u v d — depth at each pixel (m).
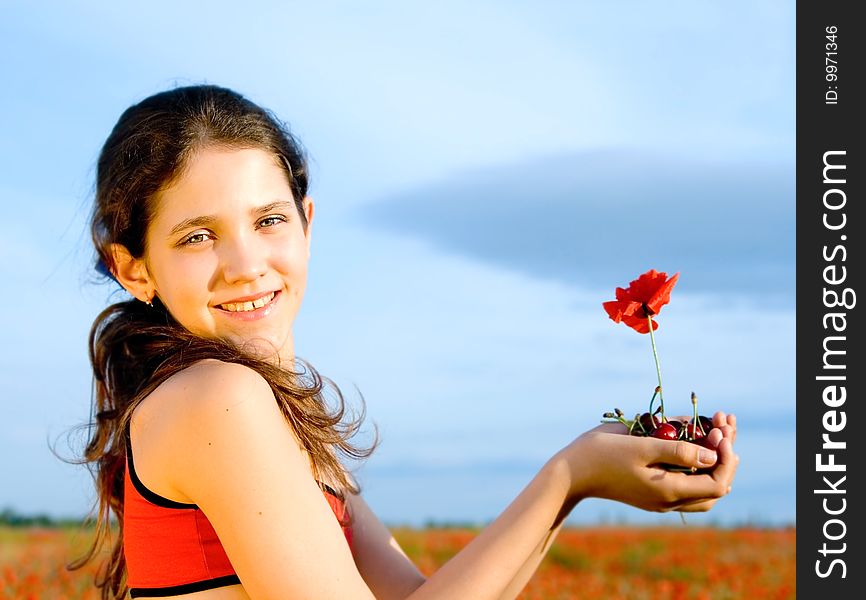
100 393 2.83
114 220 2.60
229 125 2.55
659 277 2.50
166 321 2.72
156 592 2.38
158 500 2.36
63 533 9.17
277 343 2.59
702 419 2.47
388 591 2.97
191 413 2.27
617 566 9.35
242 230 2.52
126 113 2.67
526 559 2.37
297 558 2.22
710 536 10.59
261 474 2.24
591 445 2.40
